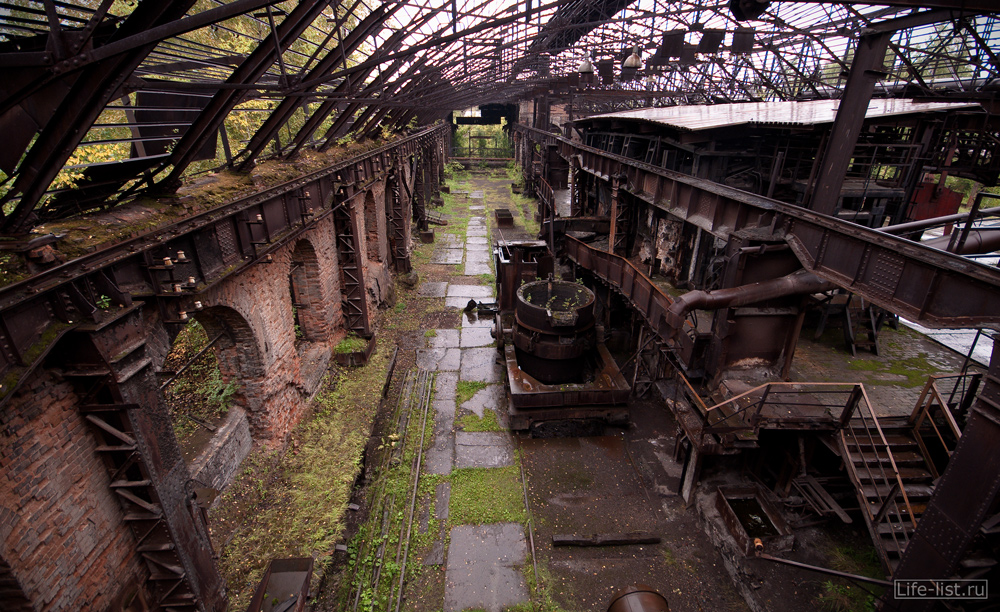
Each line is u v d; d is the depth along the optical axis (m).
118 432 4.76
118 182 5.54
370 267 17.23
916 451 8.33
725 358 9.54
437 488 9.96
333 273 12.98
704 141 11.67
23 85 3.30
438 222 30.80
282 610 6.05
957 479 5.29
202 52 7.51
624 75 14.37
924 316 5.50
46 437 4.31
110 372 4.46
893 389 10.11
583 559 8.52
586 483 10.20
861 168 12.74
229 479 8.23
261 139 7.69
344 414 11.00
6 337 3.64
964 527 5.23
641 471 10.55
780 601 7.51
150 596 5.68
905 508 7.53
